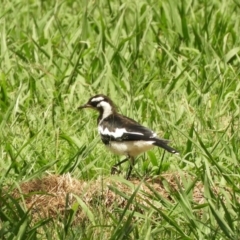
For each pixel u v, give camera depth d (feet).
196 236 39.01
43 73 58.44
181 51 63.52
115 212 41.34
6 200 41.09
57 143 48.37
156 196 41.34
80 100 55.57
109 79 57.06
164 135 50.16
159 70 60.29
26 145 46.83
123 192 42.19
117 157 49.24
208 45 62.03
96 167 47.32
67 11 73.56
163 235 39.68
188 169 46.91
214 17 68.59
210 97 55.67
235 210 40.29
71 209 39.45
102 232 38.73
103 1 73.00
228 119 53.16
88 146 46.47
